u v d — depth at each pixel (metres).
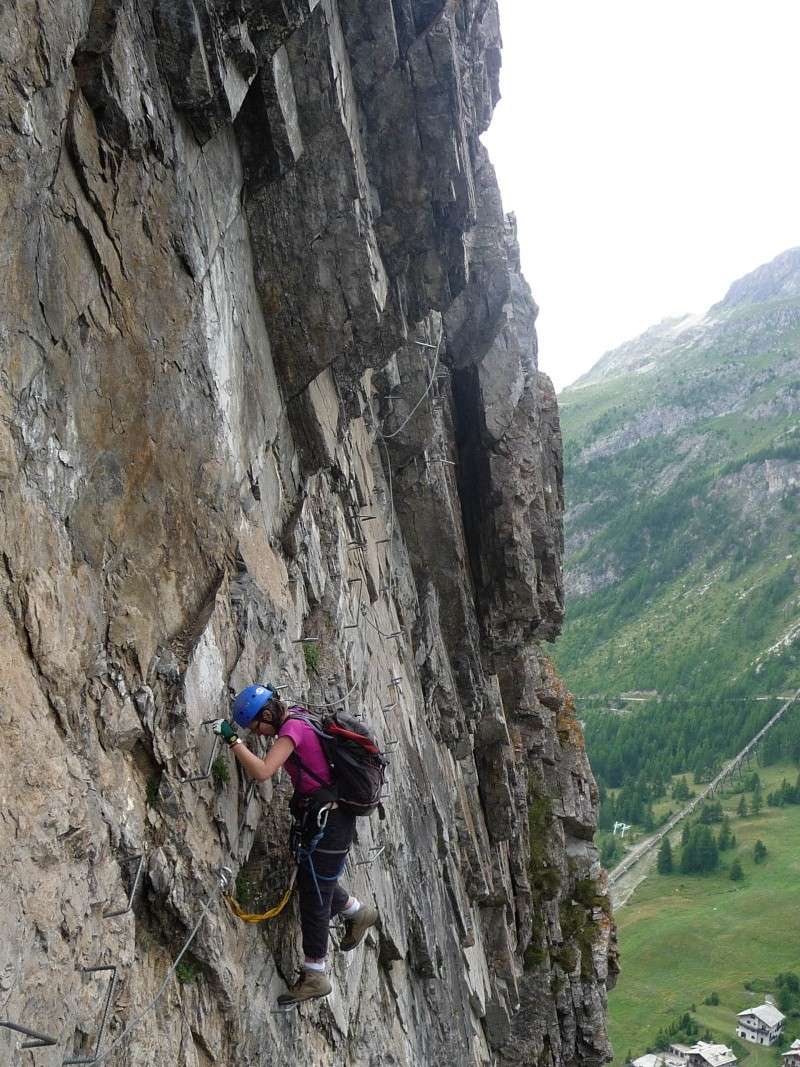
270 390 8.48
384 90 9.50
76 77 5.01
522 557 19.38
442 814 14.76
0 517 4.32
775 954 110.31
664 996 104.94
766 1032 92.75
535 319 22.58
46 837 4.43
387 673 12.93
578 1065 24.41
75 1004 4.58
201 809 6.17
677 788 171.12
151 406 5.89
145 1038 5.25
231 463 7.27
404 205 10.03
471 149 13.52
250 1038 6.59
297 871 7.16
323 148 8.13
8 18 4.34
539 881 25.12
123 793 5.30
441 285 10.76
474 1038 15.73
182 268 6.38
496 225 16.91
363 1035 9.24
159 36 5.73
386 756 11.46
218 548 6.90
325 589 9.76
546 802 26.48
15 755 4.27
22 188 4.48
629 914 127.06
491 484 19.05
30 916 4.25
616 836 157.88
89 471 5.17
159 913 5.65
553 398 23.47
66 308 4.92
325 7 7.83
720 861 140.88
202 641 6.30
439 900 13.41
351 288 8.48
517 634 20.14
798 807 158.62
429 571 16.92
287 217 8.18
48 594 4.68
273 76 7.25
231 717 6.74
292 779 7.04
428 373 15.05
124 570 5.53
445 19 9.51
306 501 9.56
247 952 6.78
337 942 8.47
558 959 24.66
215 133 6.57
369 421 13.99
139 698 5.49
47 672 4.63
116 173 5.41
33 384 4.62
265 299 8.39
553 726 28.08
